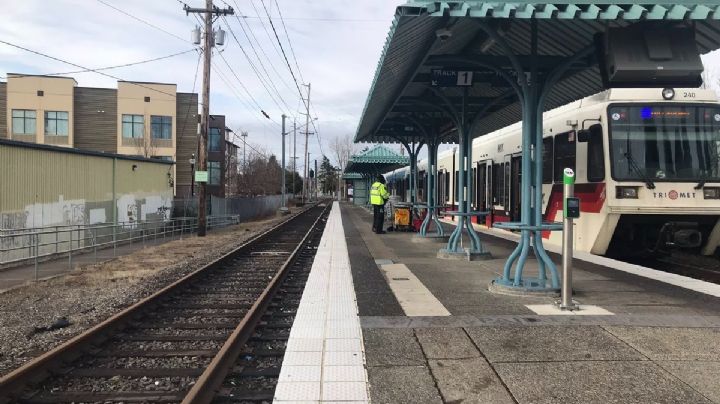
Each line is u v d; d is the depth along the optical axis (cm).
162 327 721
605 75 738
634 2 646
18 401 465
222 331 709
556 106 1351
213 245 1988
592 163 1118
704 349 524
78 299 942
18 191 1584
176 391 489
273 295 912
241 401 459
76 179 1888
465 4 641
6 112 5322
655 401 408
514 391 430
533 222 811
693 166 1072
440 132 1675
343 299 772
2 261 1465
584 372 468
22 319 791
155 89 5488
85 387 503
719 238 1146
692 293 781
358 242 1658
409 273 1009
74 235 1850
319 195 16175
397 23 668
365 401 415
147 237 2267
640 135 1073
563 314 659
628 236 1161
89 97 5422
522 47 999
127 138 5459
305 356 517
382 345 549
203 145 2444
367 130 1805
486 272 1012
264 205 4975
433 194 1689
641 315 650
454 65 1062
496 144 1742
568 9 647
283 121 5159
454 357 511
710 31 777
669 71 709
